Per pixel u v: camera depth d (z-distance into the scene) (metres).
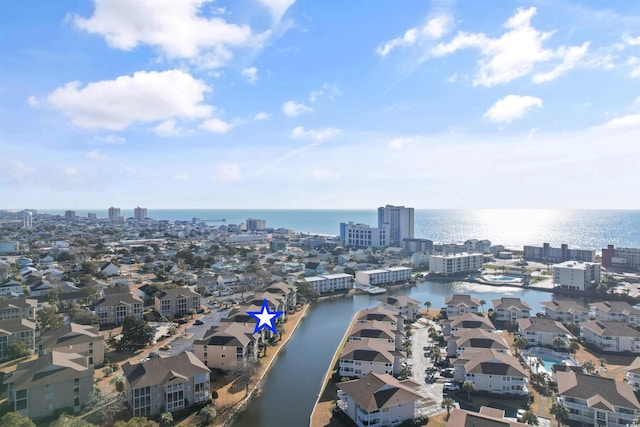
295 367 114.19
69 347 102.50
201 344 109.38
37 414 78.50
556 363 114.94
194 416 84.12
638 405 77.19
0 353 107.44
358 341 113.81
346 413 86.62
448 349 120.12
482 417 71.06
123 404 84.94
